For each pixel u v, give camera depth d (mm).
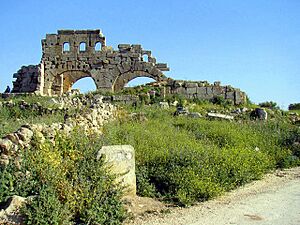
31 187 10492
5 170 10484
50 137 12578
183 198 12453
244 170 15367
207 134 22031
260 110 30953
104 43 45719
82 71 45781
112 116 23750
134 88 39500
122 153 12656
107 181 11266
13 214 9500
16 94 40344
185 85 38625
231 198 13234
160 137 19141
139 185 13375
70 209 10156
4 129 15133
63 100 33938
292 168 18516
